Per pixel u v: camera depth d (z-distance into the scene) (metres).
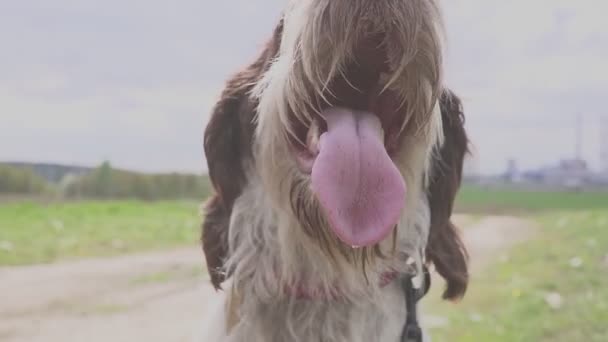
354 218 0.66
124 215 4.96
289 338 0.74
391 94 0.69
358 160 0.68
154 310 2.01
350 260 0.70
